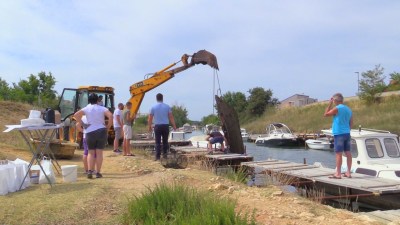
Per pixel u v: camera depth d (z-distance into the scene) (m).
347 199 10.32
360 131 13.53
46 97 39.56
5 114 27.84
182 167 12.64
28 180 7.80
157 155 12.65
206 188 7.89
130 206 5.95
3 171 7.04
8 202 6.43
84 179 8.81
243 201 7.07
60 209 6.14
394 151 12.78
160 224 5.33
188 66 18.81
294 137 40.19
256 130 60.94
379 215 7.61
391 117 41.16
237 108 81.38
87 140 8.96
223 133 17.62
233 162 15.27
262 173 13.20
